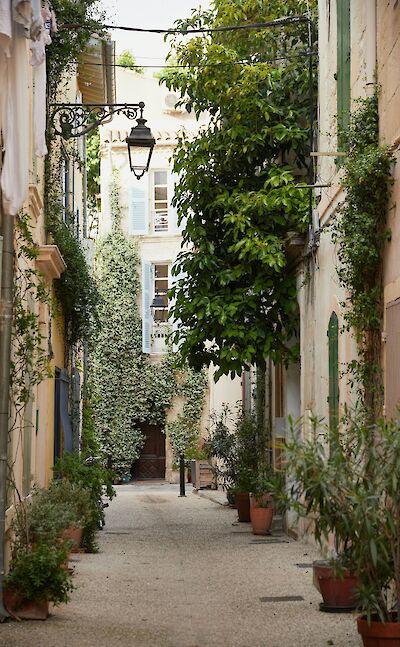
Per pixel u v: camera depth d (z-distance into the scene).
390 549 7.30
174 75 17.86
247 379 27.39
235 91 17.19
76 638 8.73
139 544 16.61
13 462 11.10
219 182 17.94
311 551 15.35
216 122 17.73
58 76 16.42
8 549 11.65
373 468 7.33
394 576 7.37
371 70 11.27
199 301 17.22
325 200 14.42
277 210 16.92
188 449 36.28
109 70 23.62
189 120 39.47
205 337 17.55
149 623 9.52
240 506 20.80
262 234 16.77
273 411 20.48
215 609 10.31
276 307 17.42
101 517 17.98
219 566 13.74
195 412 37.25
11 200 9.49
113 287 37.34
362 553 7.19
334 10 14.18
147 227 37.34
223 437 23.81
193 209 17.83
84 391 25.66
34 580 9.54
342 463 7.42
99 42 21.41
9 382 10.34
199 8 18.36
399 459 7.12
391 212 10.33
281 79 17.44
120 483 37.03
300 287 16.78
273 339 17.50
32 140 14.63
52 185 17.77
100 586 11.87
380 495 7.27
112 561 14.29
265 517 18.06
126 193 37.72
